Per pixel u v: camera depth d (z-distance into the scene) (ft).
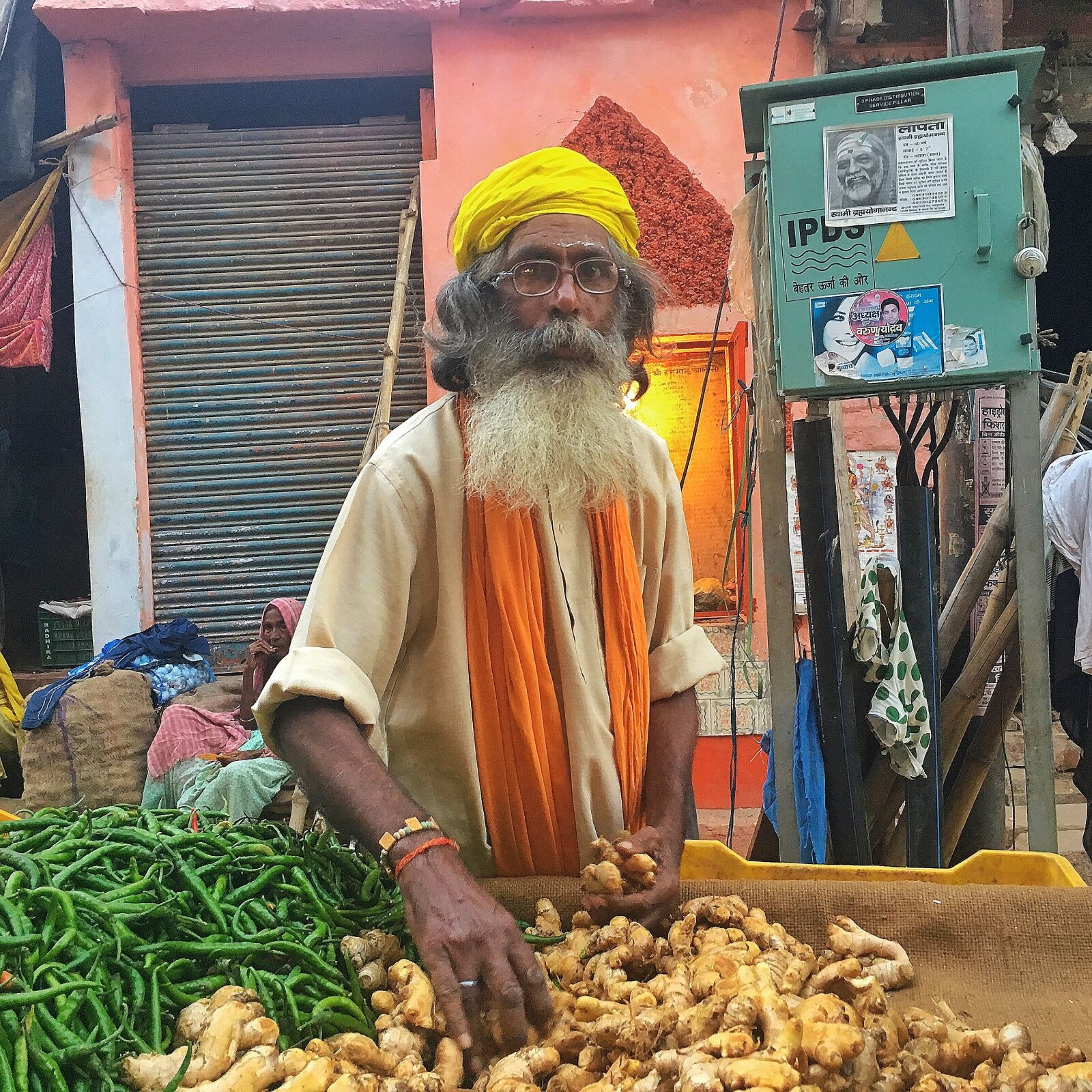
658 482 6.59
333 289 18.65
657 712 6.60
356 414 18.69
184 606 18.67
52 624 20.52
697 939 5.12
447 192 17.81
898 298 7.27
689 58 17.54
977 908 5.49
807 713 8.39
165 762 15.31
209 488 18.61
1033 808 7.56
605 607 6.10
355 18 17.60
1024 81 7.27
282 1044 4.09
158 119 19.07
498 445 5.60
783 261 7.44
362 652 5.50
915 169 7.19
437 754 5.89
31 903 4.29
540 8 17.40
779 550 8.30
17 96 17.92
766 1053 3.78
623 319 6.50
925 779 8.32
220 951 4.42
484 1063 4.35
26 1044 3.64
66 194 19.54
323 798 4.96
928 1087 4.01
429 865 4.50
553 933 5.37
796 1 17.28
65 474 26.71
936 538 9.17
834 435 9.78
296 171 18.61
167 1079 3.72
